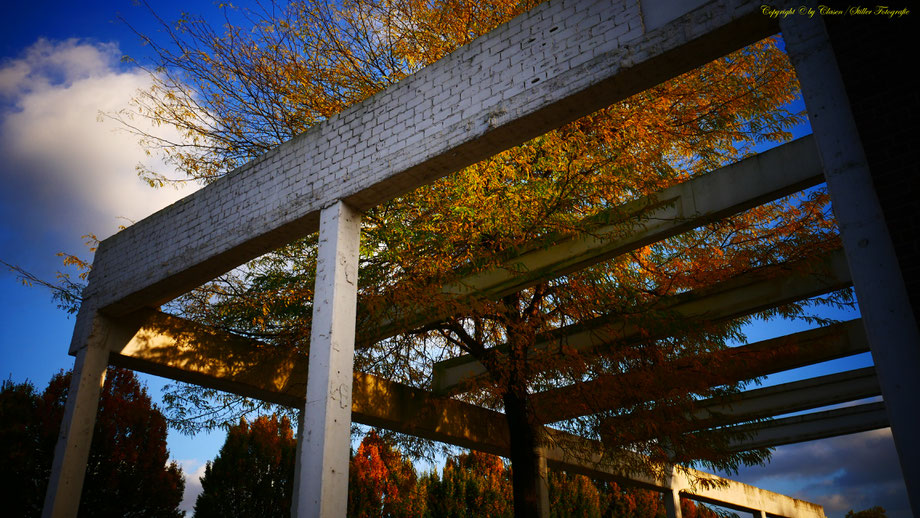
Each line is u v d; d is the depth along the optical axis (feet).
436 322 28.96
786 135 27.78
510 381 28.45
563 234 24.39
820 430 42.68
